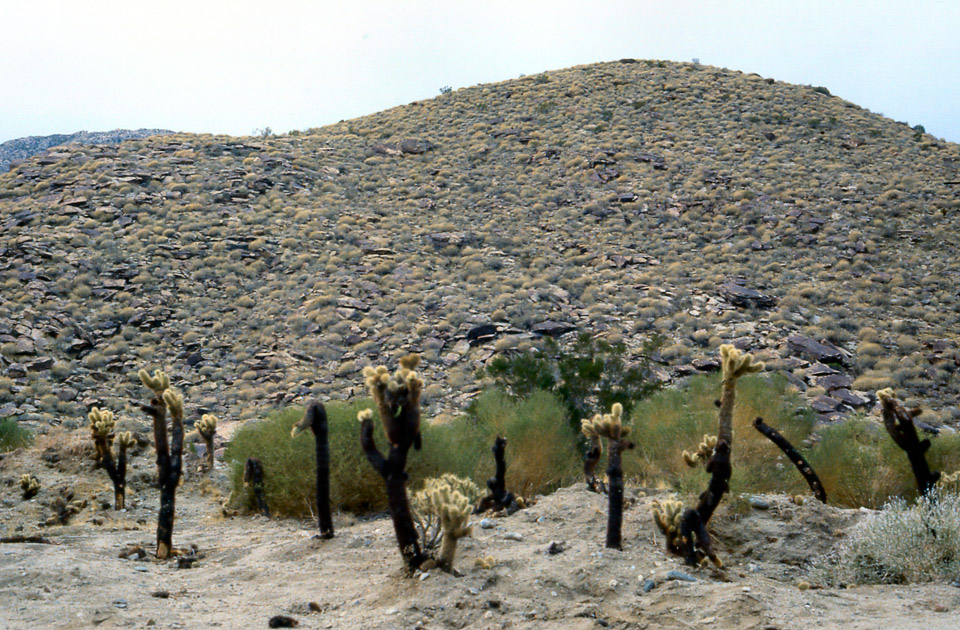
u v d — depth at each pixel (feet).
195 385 78.79
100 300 95.61
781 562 17.58
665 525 16.28
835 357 82.64
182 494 30.91
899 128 195.72
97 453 31.96
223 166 150.41
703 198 139.13
